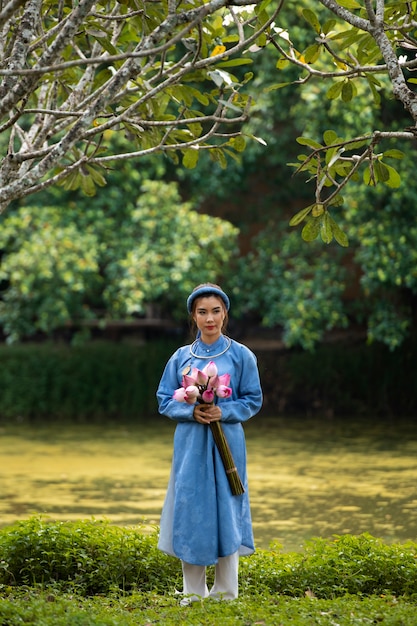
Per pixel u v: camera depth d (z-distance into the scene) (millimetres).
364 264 16531
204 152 17938
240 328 21859
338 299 17609
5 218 18578
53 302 17516
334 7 5559
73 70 6758
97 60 4750
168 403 5891
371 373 19422
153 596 5793
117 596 5871
